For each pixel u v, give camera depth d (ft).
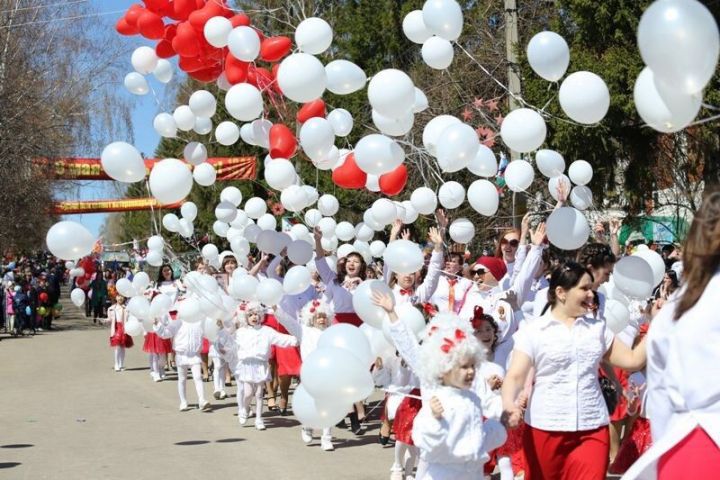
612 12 47.80
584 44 49.39
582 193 26.81
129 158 26.55
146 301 37.42
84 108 112.68
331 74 27.53
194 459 29.99
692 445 12.92
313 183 75.87
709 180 44.60
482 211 27.17
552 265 28.68
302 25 27.58
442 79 66.85
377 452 31.42
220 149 87.66
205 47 29.84
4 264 117.60
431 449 17.08
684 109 15.71
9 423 37.24
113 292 77.00
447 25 25.23
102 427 36.35
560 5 51.21
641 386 24.64
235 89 27.78
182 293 50.90
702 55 13.57
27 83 102.47
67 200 123.85
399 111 24.04
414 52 94.99
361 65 94.38
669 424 13.51
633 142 49.70
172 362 59.82
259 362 36.22
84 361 64.28
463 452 16.99
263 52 28.84
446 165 23.94
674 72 13.85
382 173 25.40
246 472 28.04
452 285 29.58
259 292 31.99
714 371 12.79
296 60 25.61
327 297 35.55
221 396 44.73
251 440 33.55
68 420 38.09
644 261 21.84
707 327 12.85
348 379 18.31
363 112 75.31
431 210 28.32
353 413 35.04
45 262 167.12
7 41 101.40
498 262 28.58
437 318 18.06
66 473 27.84
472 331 17.94
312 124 26.81
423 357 17.49
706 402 12.87
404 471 26.94
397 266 25.45
